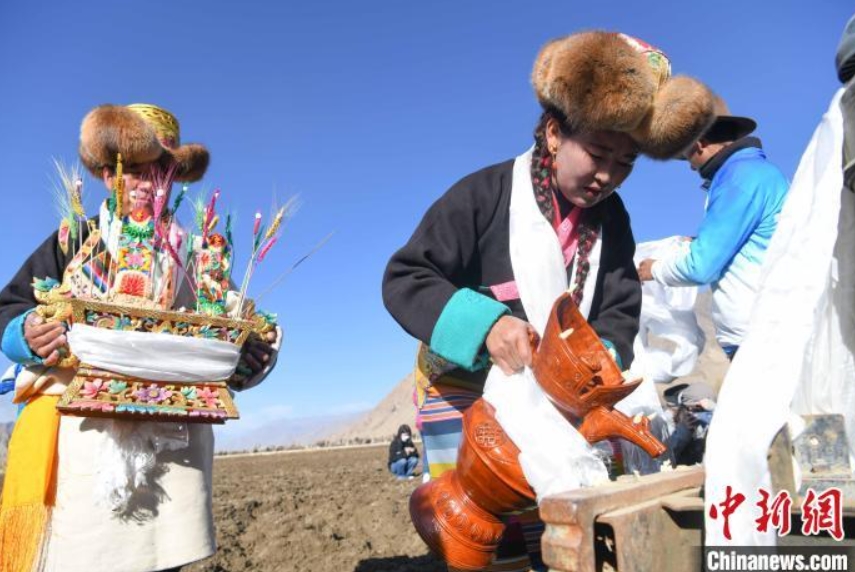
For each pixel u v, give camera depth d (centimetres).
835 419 168
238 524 779
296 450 4744
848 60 187
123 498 258
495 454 205
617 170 234
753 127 366
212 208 298
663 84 229
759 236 348
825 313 187
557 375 196
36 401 274
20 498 264
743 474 154
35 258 290
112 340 257
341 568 566
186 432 278
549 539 152
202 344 270
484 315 221
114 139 280
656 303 446
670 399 496
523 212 254
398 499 958
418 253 250
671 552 166
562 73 214
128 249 278
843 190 184
